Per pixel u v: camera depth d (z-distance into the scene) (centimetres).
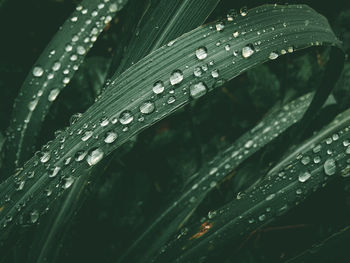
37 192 14
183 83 14
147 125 14
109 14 17
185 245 16
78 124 14
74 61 17
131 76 14
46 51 17
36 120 17
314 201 19
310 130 19
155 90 14
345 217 18
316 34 15
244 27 14
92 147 14
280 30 15
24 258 17
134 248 18
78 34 17
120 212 20
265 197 16
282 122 19
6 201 14
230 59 14
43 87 17
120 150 21
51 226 17
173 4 15
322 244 16
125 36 17
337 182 19
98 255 19
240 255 19
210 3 15
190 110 19
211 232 16
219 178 18
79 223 20
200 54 14
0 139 18
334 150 16
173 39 15
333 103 19
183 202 18
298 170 16
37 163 14
